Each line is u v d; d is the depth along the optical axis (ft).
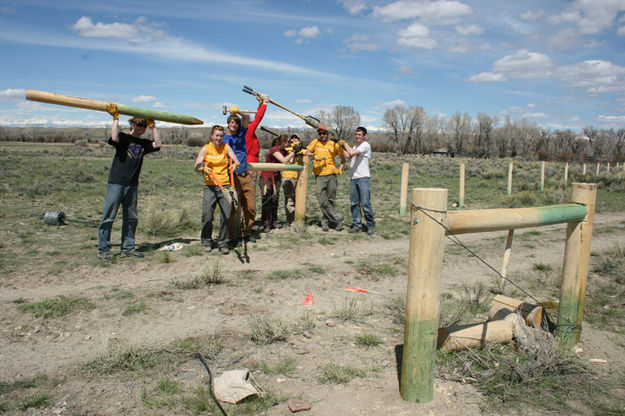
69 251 24.32
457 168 127.95
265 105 27.25
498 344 13.89
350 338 14.99
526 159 313.32
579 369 12.85
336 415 10.45
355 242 30.30
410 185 76.84
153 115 21.63
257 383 11.82
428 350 10.79
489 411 10.82
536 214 12.31
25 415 10.11
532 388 11.85
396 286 21.27
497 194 66.85
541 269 24.94
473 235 35.04
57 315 15.79
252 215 26.91
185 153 162.09
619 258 26.35
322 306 18.08
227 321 16.06
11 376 11.82
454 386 11.86
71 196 47.70
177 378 11.98
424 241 10.32
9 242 25.90
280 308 17.63
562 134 390.83
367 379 12.21
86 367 12.39
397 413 10.58
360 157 31.68
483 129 409.90
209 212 24.90
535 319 14.85
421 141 422.00
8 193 47.37
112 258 22.81
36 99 18.12
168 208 41.45
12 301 16.99
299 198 31.53
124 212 23.29
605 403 11.34
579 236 13.93
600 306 18.86
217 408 10.58
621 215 47.67
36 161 99.76
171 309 16.90
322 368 12.75
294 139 31.91
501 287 20.40
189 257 24.27
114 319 15.79
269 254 25.93
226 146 24.57
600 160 298.97
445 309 16.72
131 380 11.84
